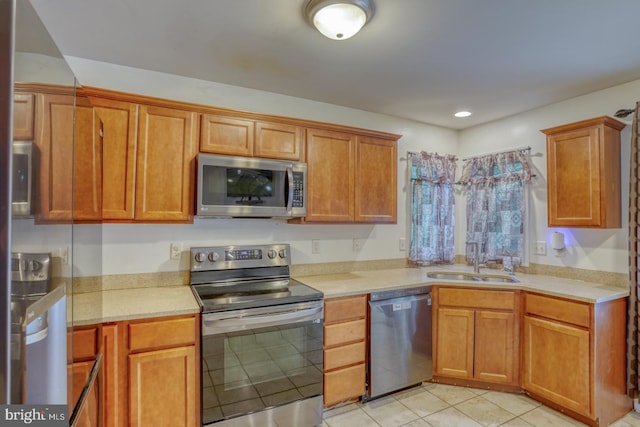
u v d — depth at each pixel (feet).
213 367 6.12
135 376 5.64
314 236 9.52
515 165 10.36
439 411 7.73
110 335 5.51
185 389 5.97
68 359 3.29
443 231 11.43
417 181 10.98
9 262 2.24
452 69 7.49
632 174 7.66
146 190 6.69
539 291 7.92
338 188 8.68
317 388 7.16
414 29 5.91
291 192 7.66
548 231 9.66
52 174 2.95
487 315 8.50
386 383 8.13
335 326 7.49
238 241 8.46
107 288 7.22
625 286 8.11
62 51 6.75
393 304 8.22
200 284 7.72
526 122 10.25
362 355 7.86
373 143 9.25
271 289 7.44
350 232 10.12
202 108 7.13
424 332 8.68
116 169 6.47
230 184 7.16
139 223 6.72
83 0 5.14
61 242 3.16
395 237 10.92
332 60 7.13
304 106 9.38
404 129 11.07
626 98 8.16
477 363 8.59
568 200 8.43
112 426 5.49
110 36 6.21
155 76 7.71
